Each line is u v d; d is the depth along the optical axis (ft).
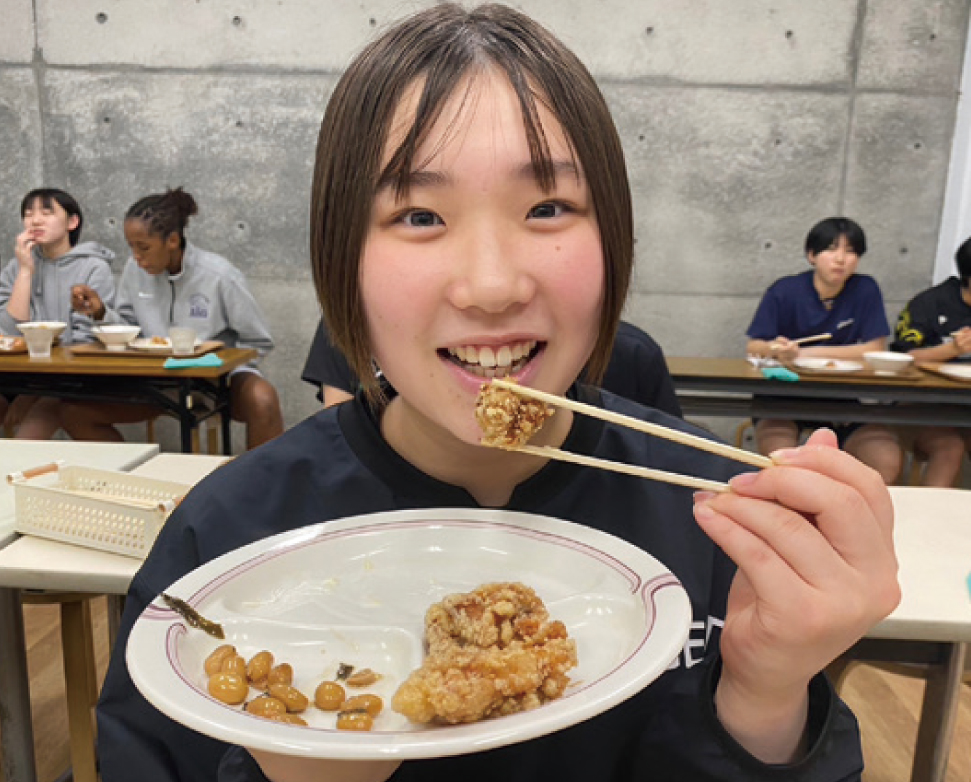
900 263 8.30
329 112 1.35
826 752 1.24
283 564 1.36
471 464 1.59
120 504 2.52
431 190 1.18
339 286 1.34
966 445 6.70
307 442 1.73
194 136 8.14
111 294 7.47
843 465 1.08
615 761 1.53
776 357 6.69
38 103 8.10
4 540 2.68
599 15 7.88
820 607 1.04
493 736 0.84
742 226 8.22
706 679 1.32
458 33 1.25
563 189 1.22
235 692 1.05
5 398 7.14
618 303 1.40
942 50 7.90
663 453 1.73
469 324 1.21
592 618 1.21
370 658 1.22
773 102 8.00
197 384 6.33
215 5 7.91
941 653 2.67
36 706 4.19
